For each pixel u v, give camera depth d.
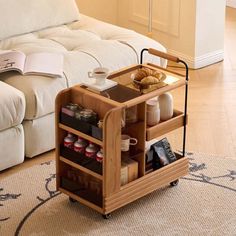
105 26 4.50
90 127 3.15
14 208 3.36
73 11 4.55
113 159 3.14
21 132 3.60
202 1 4.87
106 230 3.20
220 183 3.57
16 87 3.62
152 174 3.37
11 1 4.21
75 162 3.28
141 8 5.33
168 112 3.40
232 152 3.89
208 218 3.29
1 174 3.64
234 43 5.48
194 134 4.08
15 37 4.26
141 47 4.15
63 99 3.27
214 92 4.65
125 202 3.28
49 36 4.34
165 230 3.20
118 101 3.13
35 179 3.60
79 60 3.88
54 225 3.24
